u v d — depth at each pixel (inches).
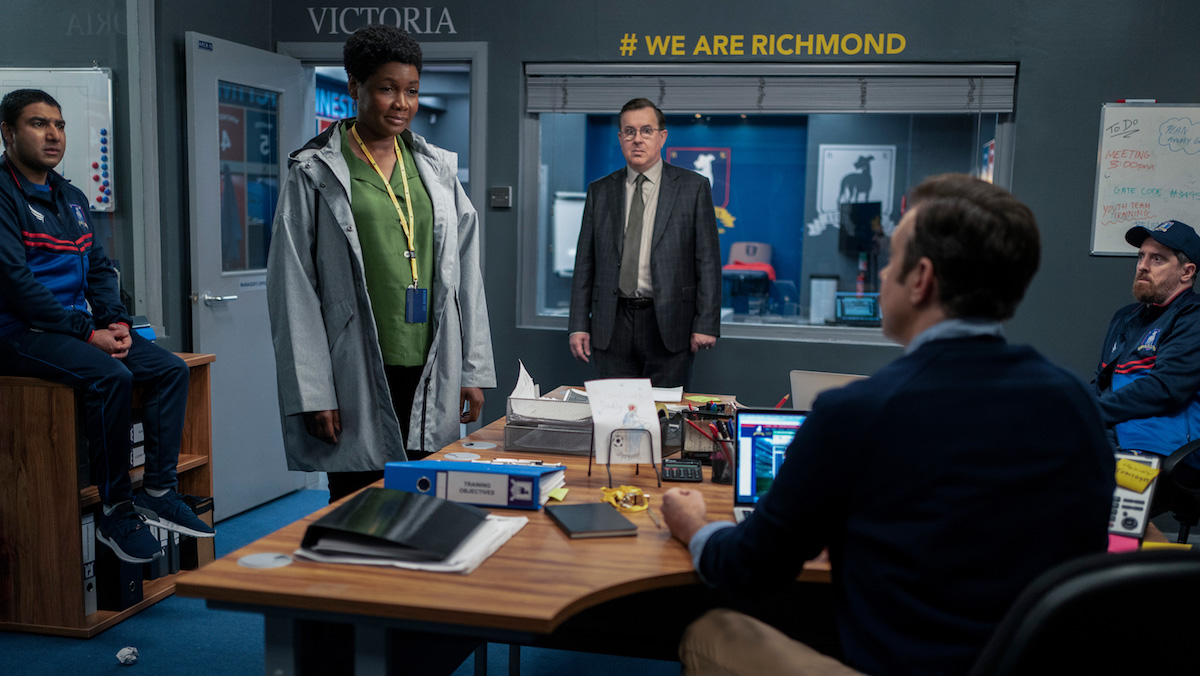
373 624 53.6
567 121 179.0
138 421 122.6
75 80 135.3
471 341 99.4
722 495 77.4
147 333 133.9
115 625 116.1
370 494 64.6
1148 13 157.8
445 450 89.1
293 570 57.0
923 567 45.2
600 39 172.2
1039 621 36.6
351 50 87.8
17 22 129.2
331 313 90.1
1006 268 45.8
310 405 87.9
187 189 154.9
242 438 163.6
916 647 45.1
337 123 93.7
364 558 58.7
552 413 89.9
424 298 93.6
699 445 88.9
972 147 169.9
